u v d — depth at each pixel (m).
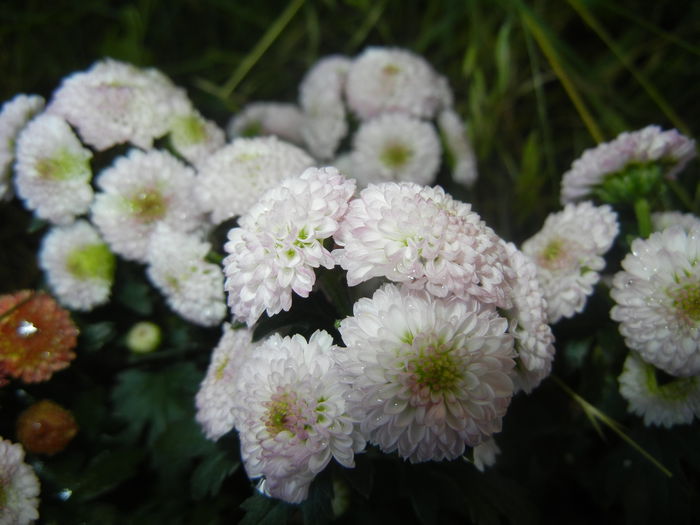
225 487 0.18
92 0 0.32
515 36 0.32
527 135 0.32
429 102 0.25
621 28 0.33
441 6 0.34
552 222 0.19
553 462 0.20
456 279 0.13
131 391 0.20
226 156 0.19
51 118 0.19
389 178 0.24
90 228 0.20
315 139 0.25
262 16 0.34
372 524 0.17
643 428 0.18
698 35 0.31
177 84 0.32
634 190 0.18
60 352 0.17
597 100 0.30
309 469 0.13
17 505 0.15
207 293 0.18
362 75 0.25
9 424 0.17
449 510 0.19
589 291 0.17
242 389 0.14
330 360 0.13
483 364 0.13
